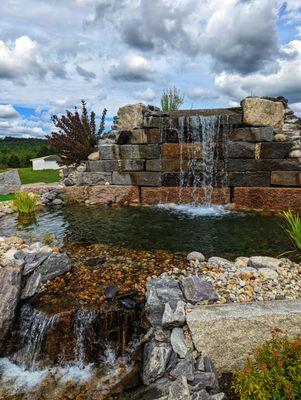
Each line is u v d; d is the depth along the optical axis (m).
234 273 3.69
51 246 4.95
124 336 3.13
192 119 7.74
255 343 2.73
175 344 2.73
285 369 2.27
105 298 3.36
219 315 2.72
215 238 5.26
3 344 3.29
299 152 7.05
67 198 8.77
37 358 3.18
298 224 4.54
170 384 2.49
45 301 3.36
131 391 2.70
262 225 6.00
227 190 7.57
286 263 4.02
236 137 7.47
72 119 10.47
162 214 7.04
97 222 6.45
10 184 11.27
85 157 10.39
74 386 2.88
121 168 8.37
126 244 5.03
